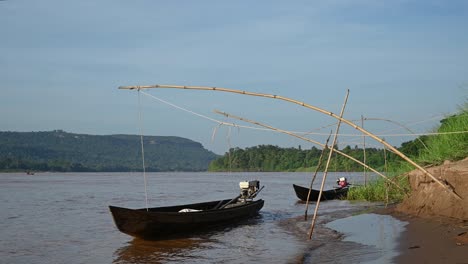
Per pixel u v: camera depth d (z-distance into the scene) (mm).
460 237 11750
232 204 22906
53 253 15523
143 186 65000
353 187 32062
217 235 17703
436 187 15375
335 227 17234
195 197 41531
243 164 127250
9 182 81875
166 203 35156
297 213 24531
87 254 15203
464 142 16438
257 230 18703
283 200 34781
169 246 15812
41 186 65062
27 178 113875
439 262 9969
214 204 23562
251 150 142750
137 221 15977
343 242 14156
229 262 13039
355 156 61500
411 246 11875
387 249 12148
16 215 26547
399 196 25203
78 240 17906
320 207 26859
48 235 19188
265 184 66375
